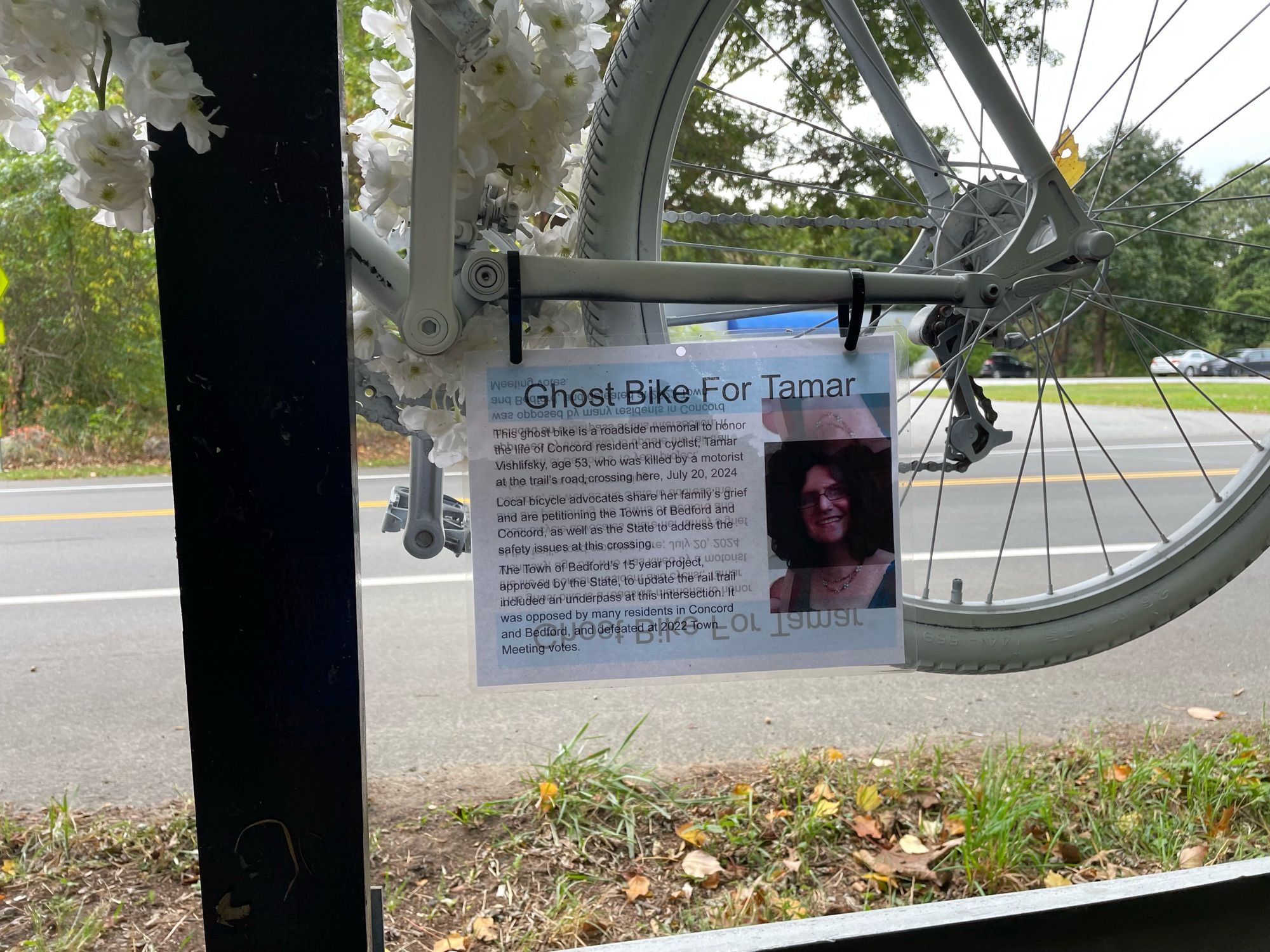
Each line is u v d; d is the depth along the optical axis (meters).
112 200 0.69
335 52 0.70
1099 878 1.84
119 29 0.67
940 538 5.13
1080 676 3.03
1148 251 7.73
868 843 1.97
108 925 1.73
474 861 1.92
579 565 0.88
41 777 2.40
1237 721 2.62
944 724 2.66
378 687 3.03
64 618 3.88
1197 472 7.11
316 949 0.79
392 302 0.95
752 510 0.88
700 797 2.16
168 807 2.21
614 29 1.40
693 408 0.88
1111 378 16.95
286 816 0.77
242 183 0.70
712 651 0.90
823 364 0.88
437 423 0.93
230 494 0.73
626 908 1.77
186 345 0.71
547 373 0.87
